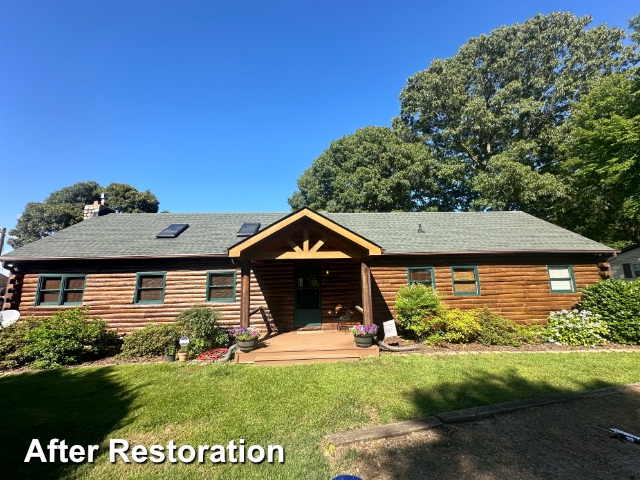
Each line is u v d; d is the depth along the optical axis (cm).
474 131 2520
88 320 999
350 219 1542
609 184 1833
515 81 2366
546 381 635
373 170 2534
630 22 2047
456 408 512
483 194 2347
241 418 506
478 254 1200
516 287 1209
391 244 1220
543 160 2461
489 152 2634
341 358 821
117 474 371
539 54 2547
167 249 1119
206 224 1399
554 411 505
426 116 2809
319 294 1169
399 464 370
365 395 580
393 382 643
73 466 388
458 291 1201
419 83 2830
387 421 478
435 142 2912
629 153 1581
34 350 832
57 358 853
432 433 442
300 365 779
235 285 1130
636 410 503
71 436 461
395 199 2583
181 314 980
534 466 359
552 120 2433
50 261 1091
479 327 977
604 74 2339
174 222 1423
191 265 1130
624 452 385
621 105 1734
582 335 957
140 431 474
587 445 403
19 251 1075
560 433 435
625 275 1623
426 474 349
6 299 1062
